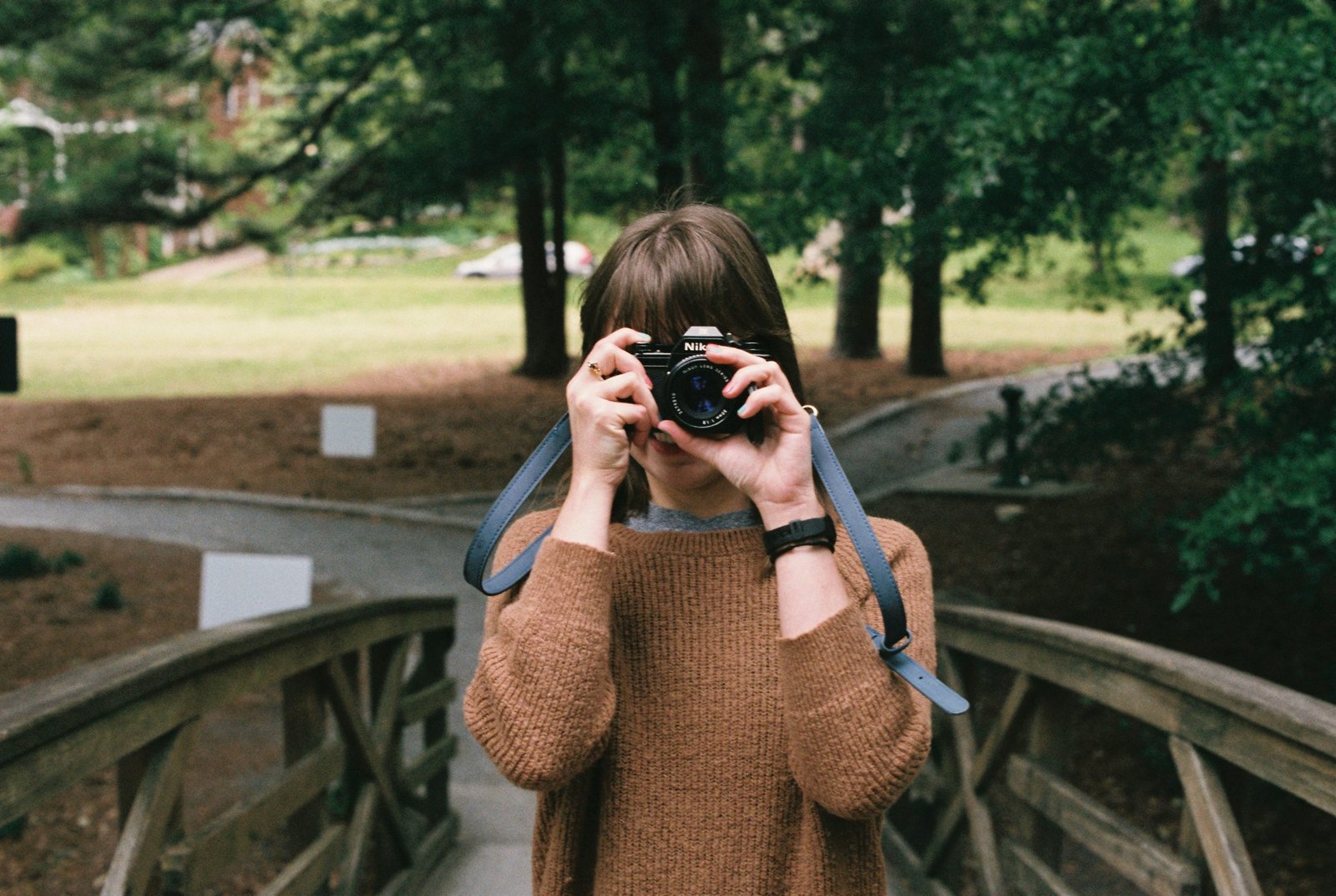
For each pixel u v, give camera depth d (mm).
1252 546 4121
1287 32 4242
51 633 7215
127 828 2174
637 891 1412
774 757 1404
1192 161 4516
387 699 3902
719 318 1469
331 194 15656
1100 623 7352
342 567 9703
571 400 1419
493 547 1477
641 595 1452
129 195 14570
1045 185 5109
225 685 2518
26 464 13703
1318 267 3652
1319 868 4758
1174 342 5797
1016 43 5277
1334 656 6312
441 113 12875
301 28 15289
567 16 10680
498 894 4145
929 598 1524
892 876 4371
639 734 1427
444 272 42344
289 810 2941
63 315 31234
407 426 16297
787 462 1380
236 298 34812
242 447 15453
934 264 5641
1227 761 2043
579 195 17422
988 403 16625
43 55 13602
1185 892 2178
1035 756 3068
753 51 14180
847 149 5770
